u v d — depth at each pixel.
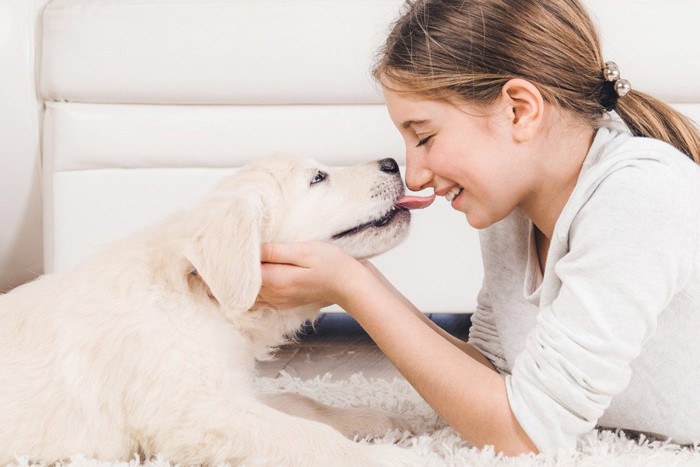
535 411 1.27
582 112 1.37
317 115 2.32
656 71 2.24
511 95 1.32
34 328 1.43
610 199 1.26
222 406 1.34
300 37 2.29
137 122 2.34
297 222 1.54
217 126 2.33
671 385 1.39
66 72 2.36
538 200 1.41
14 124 2.55
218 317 1.44
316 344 2.38
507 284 1.59
